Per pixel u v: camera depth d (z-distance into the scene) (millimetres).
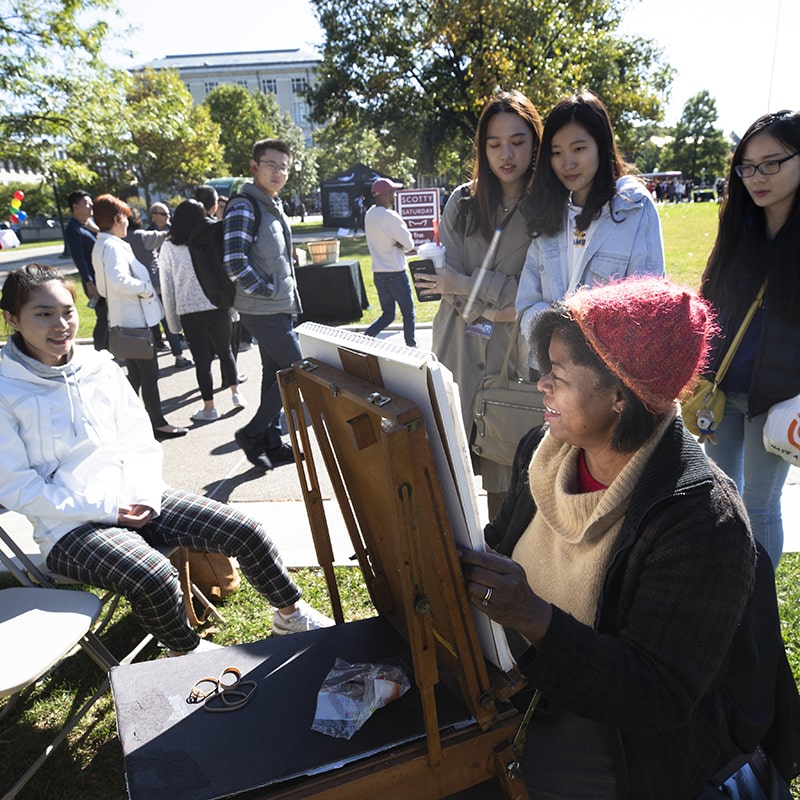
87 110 15523
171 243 5191
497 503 2877
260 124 54250
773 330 2186
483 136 2627
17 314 2301
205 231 4145
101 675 2561
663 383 1105
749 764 1382
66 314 2342
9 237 8133
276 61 81000
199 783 1185
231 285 4172
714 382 2334
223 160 50531
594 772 1331
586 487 1346
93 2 14852
